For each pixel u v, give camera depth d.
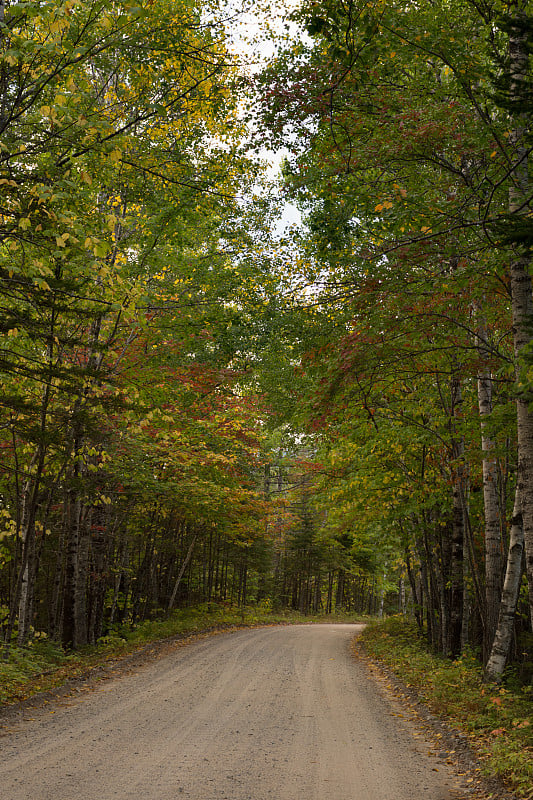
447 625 17.28
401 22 8.30
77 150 8.70
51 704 8.94
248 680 11.75
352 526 24.19
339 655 17.16
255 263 15.15
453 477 13.77
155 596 26.84
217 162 12.16
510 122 8.28
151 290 15.28
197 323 15.85
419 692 10.59
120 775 5.73
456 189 10.14
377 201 9.21
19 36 8.09
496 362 10.59
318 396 11.05
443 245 8.62
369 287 8.99
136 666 13.14
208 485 18.19
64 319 10.70
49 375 9.20
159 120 11.80
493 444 12.28
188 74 10.09
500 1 8.10
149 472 16.88
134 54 9.83
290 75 8.53
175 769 5.97
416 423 13.84
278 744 7.09
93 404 9.95
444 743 7.38
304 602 48.81
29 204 8.14
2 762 6.02
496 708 8.58
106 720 8.00
